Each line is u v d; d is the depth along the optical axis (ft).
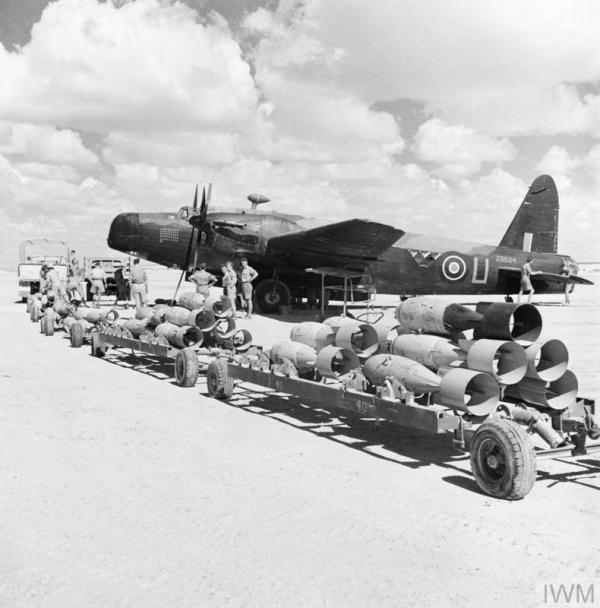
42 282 68.23
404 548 11.73
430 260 77.00
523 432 14.15
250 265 75.82
